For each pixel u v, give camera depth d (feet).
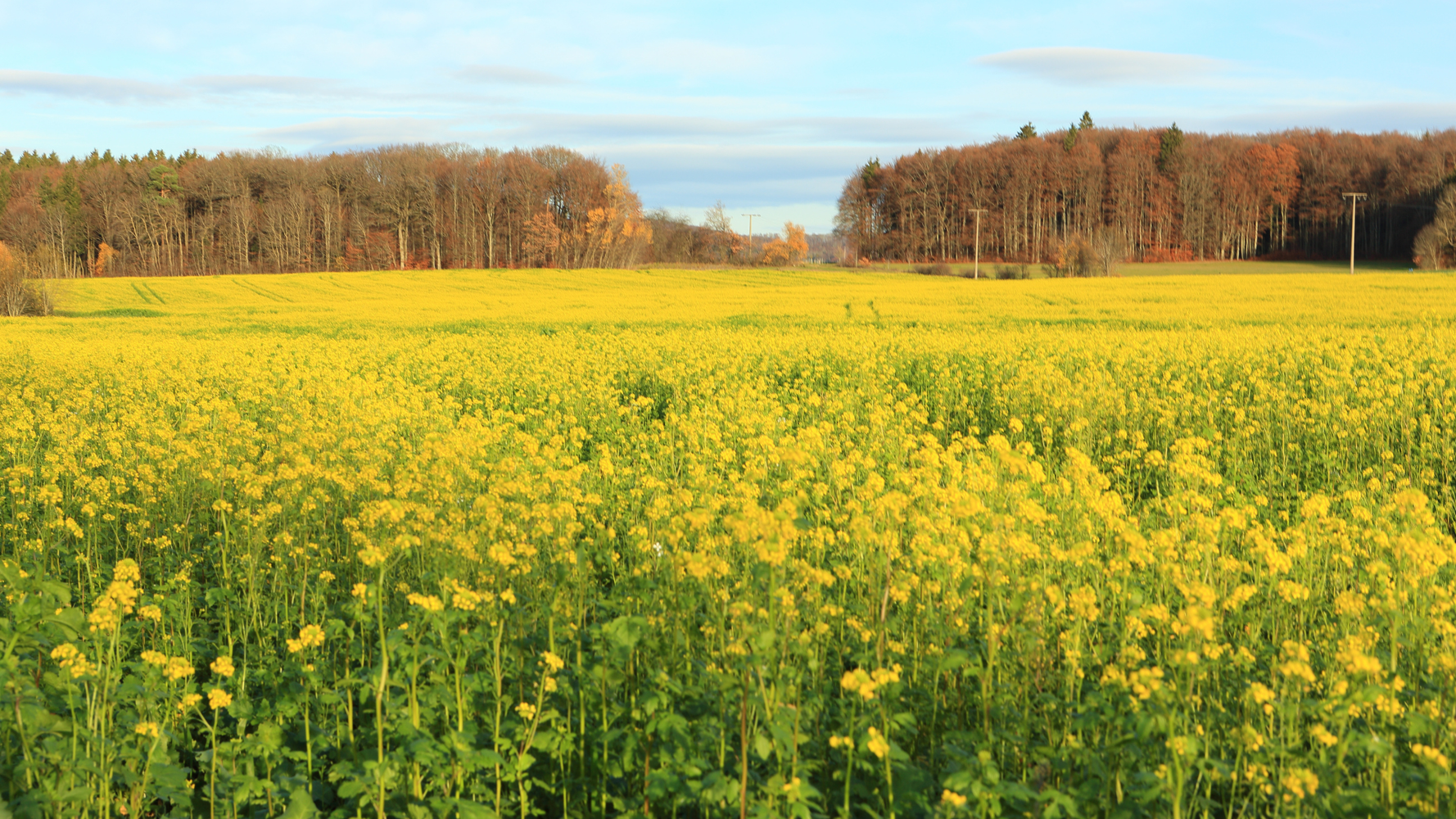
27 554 23.50
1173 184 394.11
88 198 376.68
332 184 389.39
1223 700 14.56
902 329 90.74
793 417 45.06
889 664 15.30
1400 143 373.20
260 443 37.73
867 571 18.85
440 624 13.87
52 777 12.82
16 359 69.82
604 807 13.05
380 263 376.27
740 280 273.75
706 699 13.62
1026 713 13.85
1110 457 35.12
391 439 36.40
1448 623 14.83
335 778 13.28
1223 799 13.10
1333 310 102.99
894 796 12.03
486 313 134.72
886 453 34.22
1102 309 113.80
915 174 426.10
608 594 20.26
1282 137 404.36
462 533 19.22
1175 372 52.11
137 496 28.71
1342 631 15.42
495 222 389.60
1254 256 387.55
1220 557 18.11
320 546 22.93
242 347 83.92
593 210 373.61
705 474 27.07
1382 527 22.13
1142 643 16.74
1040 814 12.12
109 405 46.98
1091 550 17.46
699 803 12.58
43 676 14.94
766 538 13.19
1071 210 403.95
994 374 52.60
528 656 15.44
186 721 15.47
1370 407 37.42
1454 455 33.19
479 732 14.15
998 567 16.06
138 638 18.71
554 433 42.98
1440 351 56.13
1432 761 11.21
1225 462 35.78
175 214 376.07
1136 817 11.42
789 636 13.69
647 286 253.44
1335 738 11.88
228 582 22.06
